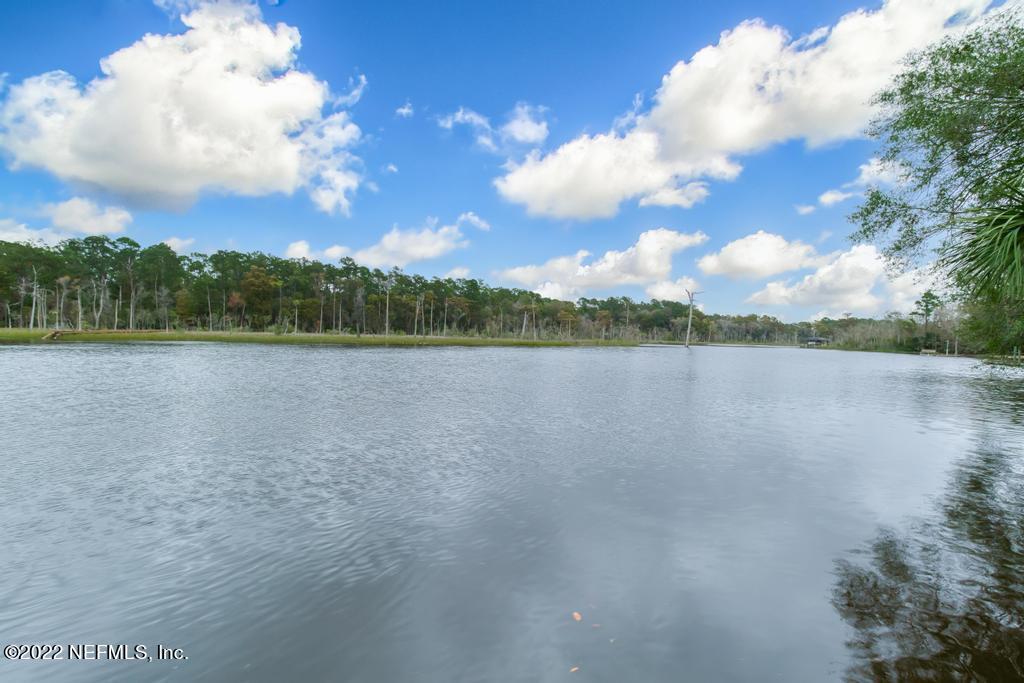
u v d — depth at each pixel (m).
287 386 28.34
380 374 37.62
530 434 16.61
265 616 5.87
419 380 34.12
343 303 136.75
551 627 5.64
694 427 18.48
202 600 6.22
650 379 39.94
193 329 118.31
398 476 11.55
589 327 177.62
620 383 35.62
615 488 10.81
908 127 11.52
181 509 9.30
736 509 9.58
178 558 7.34
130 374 32.81
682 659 5.07
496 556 7.46
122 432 15.91
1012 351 12.94
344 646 5.30
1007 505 9.91
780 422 19.88
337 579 6.73
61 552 7.52
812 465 12.95
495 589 6.49
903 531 8.52
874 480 11.61
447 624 5.70
